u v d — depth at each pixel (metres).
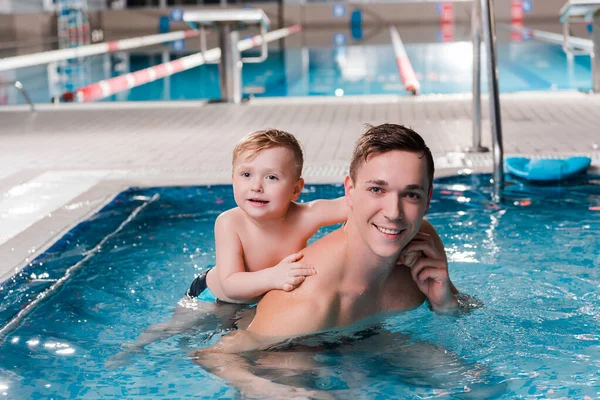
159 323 2.28
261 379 1.83
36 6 19.38
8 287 2.61
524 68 12.05
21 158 4.97
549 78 10.99
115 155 5.00
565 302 2.37
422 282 2.21
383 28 17.94
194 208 3.71
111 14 18.45
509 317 2.23
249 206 2.23
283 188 2.23
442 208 3.60
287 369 1.88
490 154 4.66
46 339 2.15
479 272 2.68
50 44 16.59
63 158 4.94
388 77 11.41
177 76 12.51
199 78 12.22
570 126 5.59
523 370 1.87
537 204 3.63
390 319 2.19
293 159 2.26
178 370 1.92
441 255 2.21
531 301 2.38
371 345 2.02
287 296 2.03
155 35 17.77
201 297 2.43
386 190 1.83
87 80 12.13
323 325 2.01
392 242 1.88
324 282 2.02
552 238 3.08
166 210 3.67
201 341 2.13
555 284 2.54
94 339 2.16
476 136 4.77
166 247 3.09
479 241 3.07
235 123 6.38
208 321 2.27
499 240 3.07
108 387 1.83
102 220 3.49
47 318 2.33
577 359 1.94
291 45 15.58
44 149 5.32
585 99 7.12
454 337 2.08
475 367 1.89
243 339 2.03
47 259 2.92
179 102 8.00
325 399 1.73
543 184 4.00
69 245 3.11
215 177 4.23
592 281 2.56
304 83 11.13
